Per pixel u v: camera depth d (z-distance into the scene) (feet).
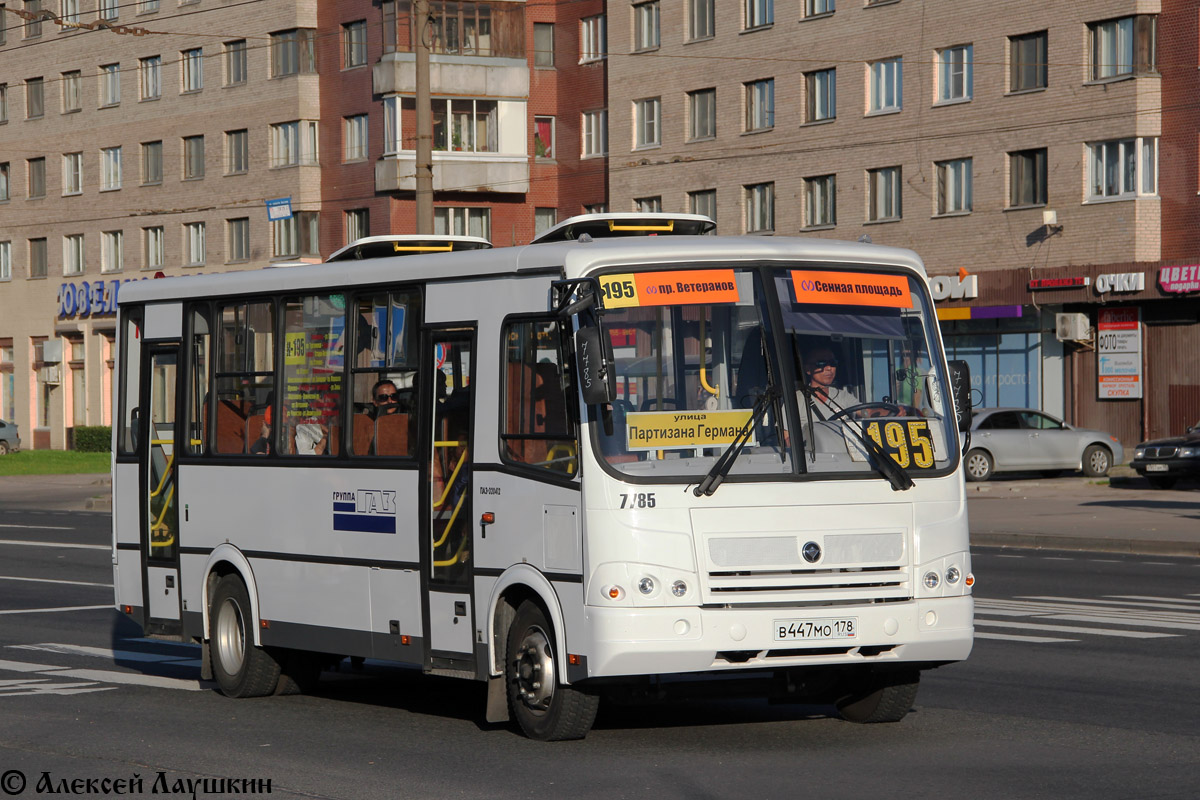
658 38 217.36
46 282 285.43
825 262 39.09
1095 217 169.27
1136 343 168.96
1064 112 171.83
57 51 280.72
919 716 42.24
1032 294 174.91
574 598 36.70
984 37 179.32
